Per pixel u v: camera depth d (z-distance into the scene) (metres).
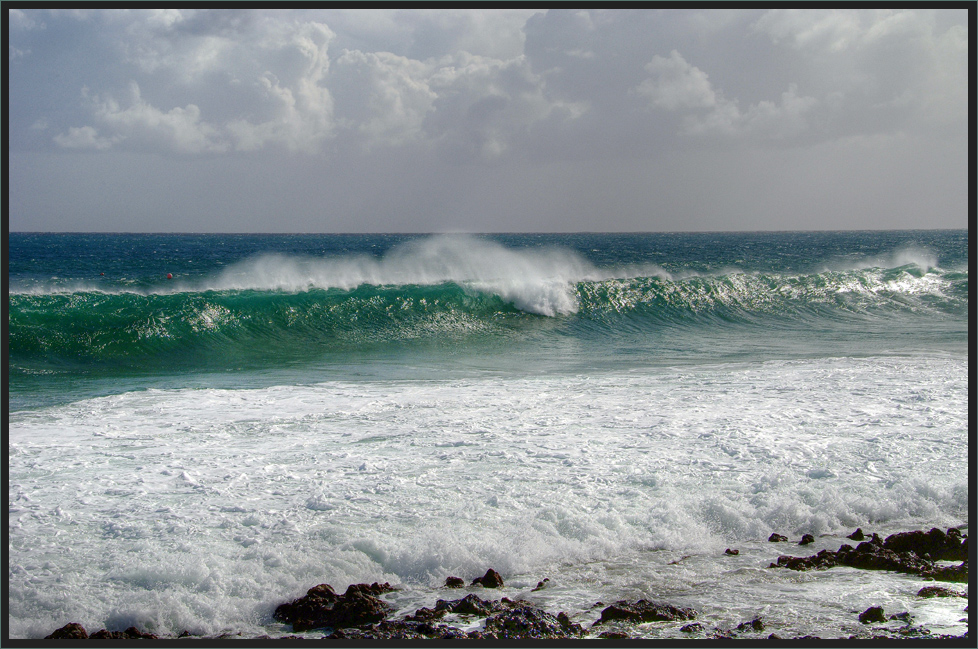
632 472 6.71
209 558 4.93
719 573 5.00
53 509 5.79
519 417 8.86
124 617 4.31
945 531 5.67
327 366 13.95
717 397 9.96
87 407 9.46
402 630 4.12
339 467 6.88
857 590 4.72
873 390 10.28
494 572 4.85
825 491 6.19
